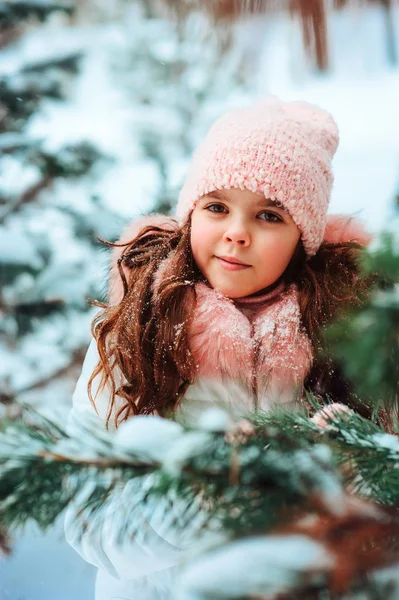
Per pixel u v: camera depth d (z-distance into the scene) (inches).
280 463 18.4
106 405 46.3
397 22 102.0
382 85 136.5
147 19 125.8
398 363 17.1
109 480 19.3
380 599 15.6
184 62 117.2
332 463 19.0
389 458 22.1
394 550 16.6
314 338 43.9
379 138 124.8
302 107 50.4
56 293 86.1
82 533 21.3
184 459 17.9
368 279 40.0
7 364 86.4
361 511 17.8
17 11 102.0
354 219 52.7
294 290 46.7
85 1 122.9
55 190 97.3
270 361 43.0
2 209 94.1
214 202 44.9
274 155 44.2
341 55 109.8
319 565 15.8
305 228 46.0
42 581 51.4
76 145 96.9
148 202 87.0
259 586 15.4
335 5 68.7
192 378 43.6
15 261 85.7
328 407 28.8
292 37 81.3
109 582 40.4
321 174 46.8
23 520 19.0
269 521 17.4
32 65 102.9
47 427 21.5
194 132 113.1
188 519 19.4
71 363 87.0
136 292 46.8
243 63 113.0
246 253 44.1
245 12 71.0
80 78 113.8
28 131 101.3
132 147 108.1
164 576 35.6
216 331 42.9
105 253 66.5
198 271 47.4
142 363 44.4
